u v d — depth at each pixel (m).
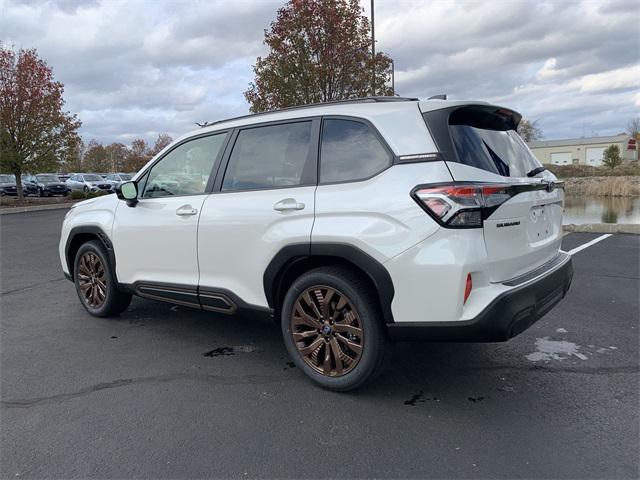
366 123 3.24
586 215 16.80
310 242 3.25
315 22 12.55
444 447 2.71
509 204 3.01
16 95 22.06
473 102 3.17
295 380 3.59
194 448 2.73
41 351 4.22
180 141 4.32
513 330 2.91
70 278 5.41
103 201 4.93
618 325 4.65
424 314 2.91
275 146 3.67
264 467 2.56
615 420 2.95
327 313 3.32
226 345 4.34
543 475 2.45
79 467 2.57
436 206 2.83
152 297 4.44
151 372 3.77
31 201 26.20
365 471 2.51
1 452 2.72
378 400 3.26
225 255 3.76
